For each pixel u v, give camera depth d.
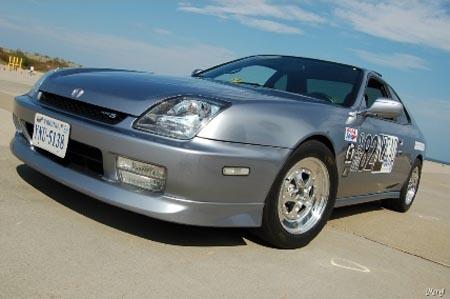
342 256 2.85
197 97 2.41
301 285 2.29
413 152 4.46
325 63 3.78
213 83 2.94
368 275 2.62
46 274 1.89
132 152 2.28
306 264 2.59
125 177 2.36
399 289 2.52
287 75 3.58
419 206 5.64
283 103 2.68
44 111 2.66
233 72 3.78
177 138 2.28
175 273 2.12
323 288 2.31
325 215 2.95
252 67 3.78
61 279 1.87
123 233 2.46
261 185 2.47
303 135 2.62
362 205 4.70
